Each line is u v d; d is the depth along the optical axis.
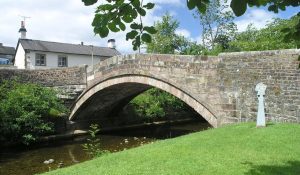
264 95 12.41
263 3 3.01
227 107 14.61
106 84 20.39
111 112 24.98
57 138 20.62
